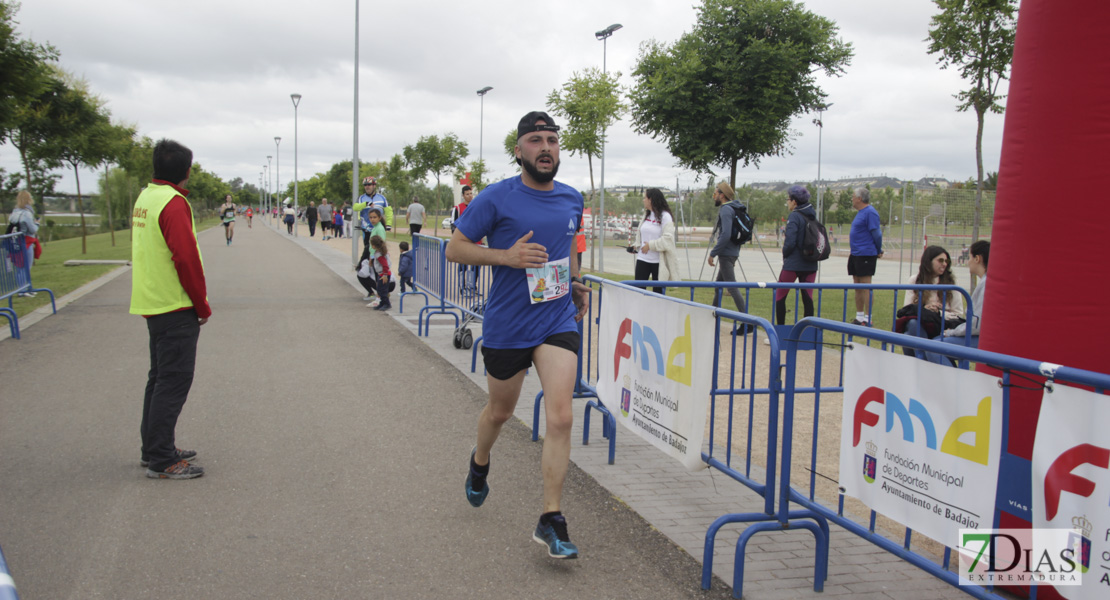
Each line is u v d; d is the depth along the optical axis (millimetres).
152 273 4242
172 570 3277
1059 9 3039
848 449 3082
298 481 4395
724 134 19422
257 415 5750
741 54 19000
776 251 30156
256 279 16516
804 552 3629
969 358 2527
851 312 11883
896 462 2832
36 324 9867
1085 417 2195
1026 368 2338
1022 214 3191
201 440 5113
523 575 3309
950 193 15109
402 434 5348
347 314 11328
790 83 19234
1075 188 3020
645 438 4082
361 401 6238
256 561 3381
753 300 13609
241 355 8016
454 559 3443
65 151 22297
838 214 41281
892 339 2826
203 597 3053
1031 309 3158
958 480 2574
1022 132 3197
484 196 3447
